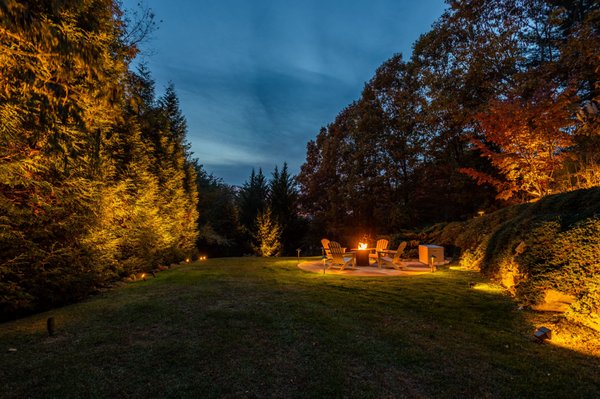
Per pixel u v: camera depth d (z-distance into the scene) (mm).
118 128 10406
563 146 10031
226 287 7320
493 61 14859
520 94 12219
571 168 10117
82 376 2891
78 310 5375
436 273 9320
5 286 4879
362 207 21391
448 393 2615
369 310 5145
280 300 5895
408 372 2990
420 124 19047
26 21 2627
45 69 3316
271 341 3777
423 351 3467
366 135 20844
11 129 4500
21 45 3096
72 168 6133
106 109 5441
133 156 10773
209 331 4145
